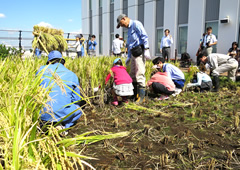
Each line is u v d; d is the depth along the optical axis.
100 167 2.27
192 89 6.04
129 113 4.01
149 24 15.51
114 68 4.54
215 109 4.18
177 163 2.35
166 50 10.79
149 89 5.27
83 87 4.46
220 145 2.75
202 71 6.22
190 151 2.50
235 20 10.60
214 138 2.95
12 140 1.65
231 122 3.52
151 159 2.44
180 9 13.41
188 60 12.09
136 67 4.70
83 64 4.88
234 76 6.46
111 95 5.12
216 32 11.70
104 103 4.66
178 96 5.30
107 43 20.22
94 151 2.61
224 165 2.30
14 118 1.76
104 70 4.60
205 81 5.89
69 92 2.95
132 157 2.48
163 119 3.67
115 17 18.95
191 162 2.36
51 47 4.68
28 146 1.72
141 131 3.16
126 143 2.82
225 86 6.47
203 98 5.14
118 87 4.41
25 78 2.29
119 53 10.37
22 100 1.76
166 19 14.20
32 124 1.74
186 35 13.34
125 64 5.65
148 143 2.82
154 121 3.58
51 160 1.54
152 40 15.39
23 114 1.74
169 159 2.42
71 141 1.70
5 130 1.60
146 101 4.84
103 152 2.59
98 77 4.63
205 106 4.43
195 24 12.43
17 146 1.46
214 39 9.09
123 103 4.48
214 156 2.49
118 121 3.59
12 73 2.81
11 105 1.86
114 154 2.54
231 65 5.93
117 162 2.38
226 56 6.07
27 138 1.68
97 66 4.93
